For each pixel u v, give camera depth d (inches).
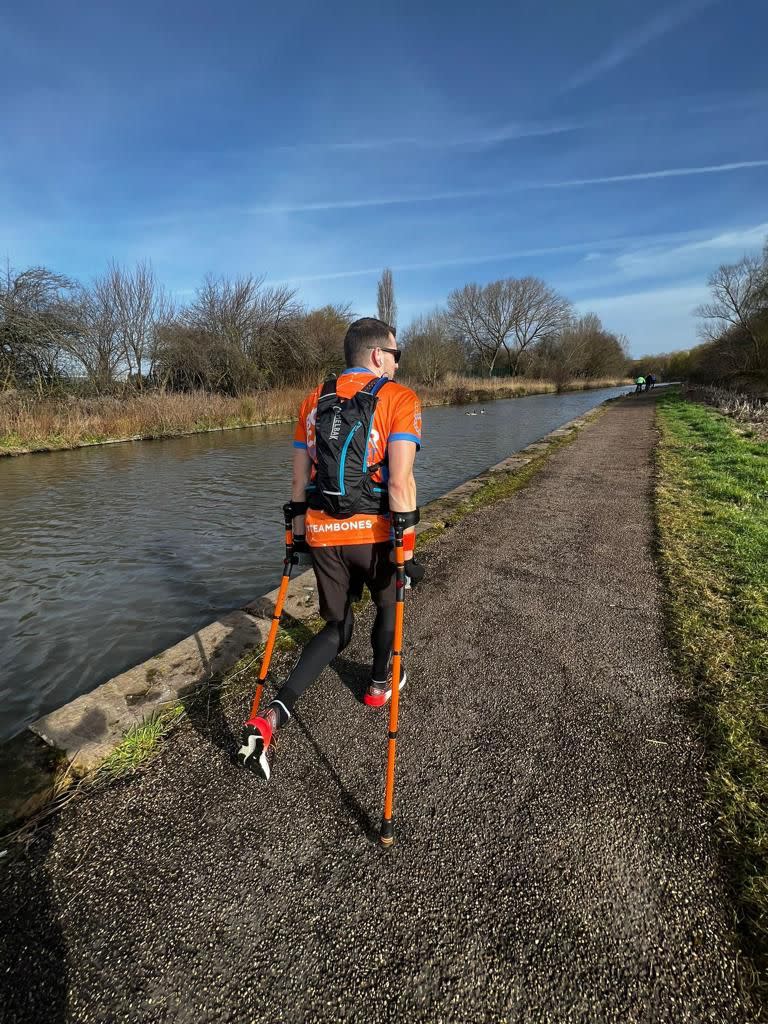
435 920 58.4
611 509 232.2
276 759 83.4
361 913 59.4
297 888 62.5
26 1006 50.9
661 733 87.2
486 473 331.3
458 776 79.4
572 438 498.0
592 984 51.9
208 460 490.9
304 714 93.9
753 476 278.5
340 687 101.7
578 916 58.4
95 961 54.7
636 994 50.9
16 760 81.7
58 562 216.1
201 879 63.6
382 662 90.7
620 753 83.0
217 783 78.4
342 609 81.8
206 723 90.9
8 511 302.2
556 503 246.4
